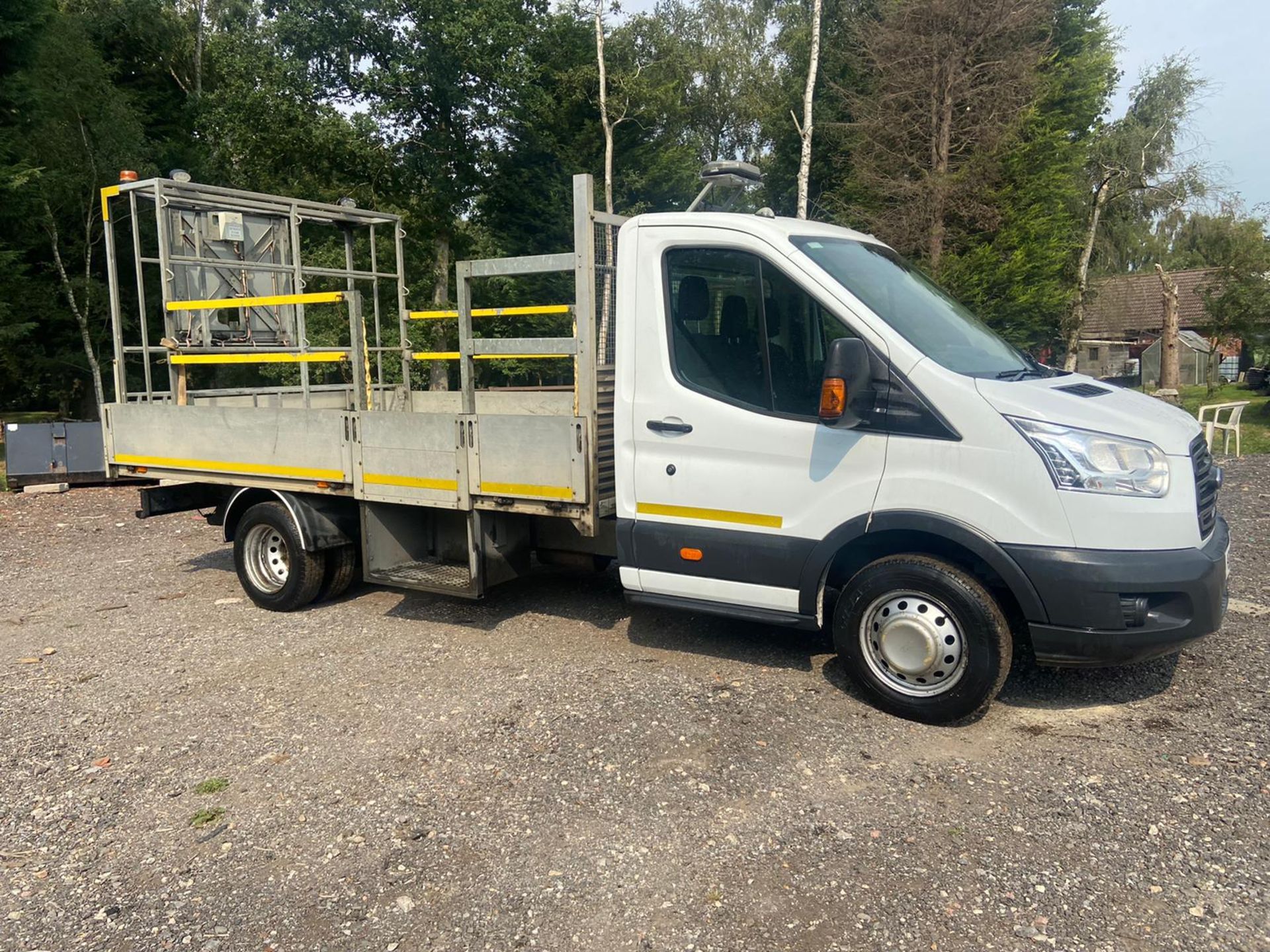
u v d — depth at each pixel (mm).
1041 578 4113
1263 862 3287
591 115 27969
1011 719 4543
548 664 5453
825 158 29656
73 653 5926
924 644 4422
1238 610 6082
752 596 4891
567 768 4148
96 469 12789
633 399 5105
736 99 35250
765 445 4730
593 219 5203
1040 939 2939
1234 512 9148
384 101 23859
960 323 5125
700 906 3160
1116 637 4059
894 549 4723
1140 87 27922
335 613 6668
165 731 4680
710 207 30266
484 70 23984
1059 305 24141
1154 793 3787
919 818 3666
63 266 22219
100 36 26984
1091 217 27859
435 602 6852
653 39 31234
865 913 3098
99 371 23047
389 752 4363
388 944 3012
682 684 5062
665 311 5023
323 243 25625
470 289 5676
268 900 3262
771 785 3951
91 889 3361
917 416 4359
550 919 3115
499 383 26031
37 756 4422
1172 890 3160
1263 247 29188
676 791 3914
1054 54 25172
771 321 4758
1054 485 4094
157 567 8320
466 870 3410
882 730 4445
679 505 5020
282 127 23359
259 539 6766
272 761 4312
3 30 16562
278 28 22844
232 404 8297
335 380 24188
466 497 5637
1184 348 37969
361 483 6086
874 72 24188
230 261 8125
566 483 5254
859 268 4934
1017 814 3670
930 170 23016
